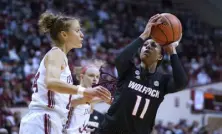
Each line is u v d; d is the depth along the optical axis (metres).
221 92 21.44
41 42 19.28
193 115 20.47
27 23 20.36
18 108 14.42
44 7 22.56
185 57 23.77
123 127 4.68
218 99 21.23
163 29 4.56
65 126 4.96
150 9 28.70
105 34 23.08
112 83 4.96
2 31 18.94
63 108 3.99
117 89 4.79
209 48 26.14
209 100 20.94
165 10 29.20
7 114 13.17
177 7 29.73
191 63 22.61
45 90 3.90
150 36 4.70
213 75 22.42
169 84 4.75
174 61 4.64
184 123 18.75
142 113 4.68
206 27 28.98
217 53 25.78
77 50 19.25
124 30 24.52
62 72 3.95
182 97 20.20
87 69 5.99
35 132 3.85
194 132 18.03
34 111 3.92
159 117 19.53
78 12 24.03
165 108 19.70
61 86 3.67
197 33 27.83
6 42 18.23
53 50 3.90
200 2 29.89
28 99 14.98
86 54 19.47
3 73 15.25
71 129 5.43
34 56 17.98
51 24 4.06
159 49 4.73
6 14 20.47
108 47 21.69
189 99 20.39
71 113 5.44
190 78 20.95
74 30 4.05
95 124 6.73
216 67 23.64
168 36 4.56
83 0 25.67
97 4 26.02
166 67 20.45
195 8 29.86
